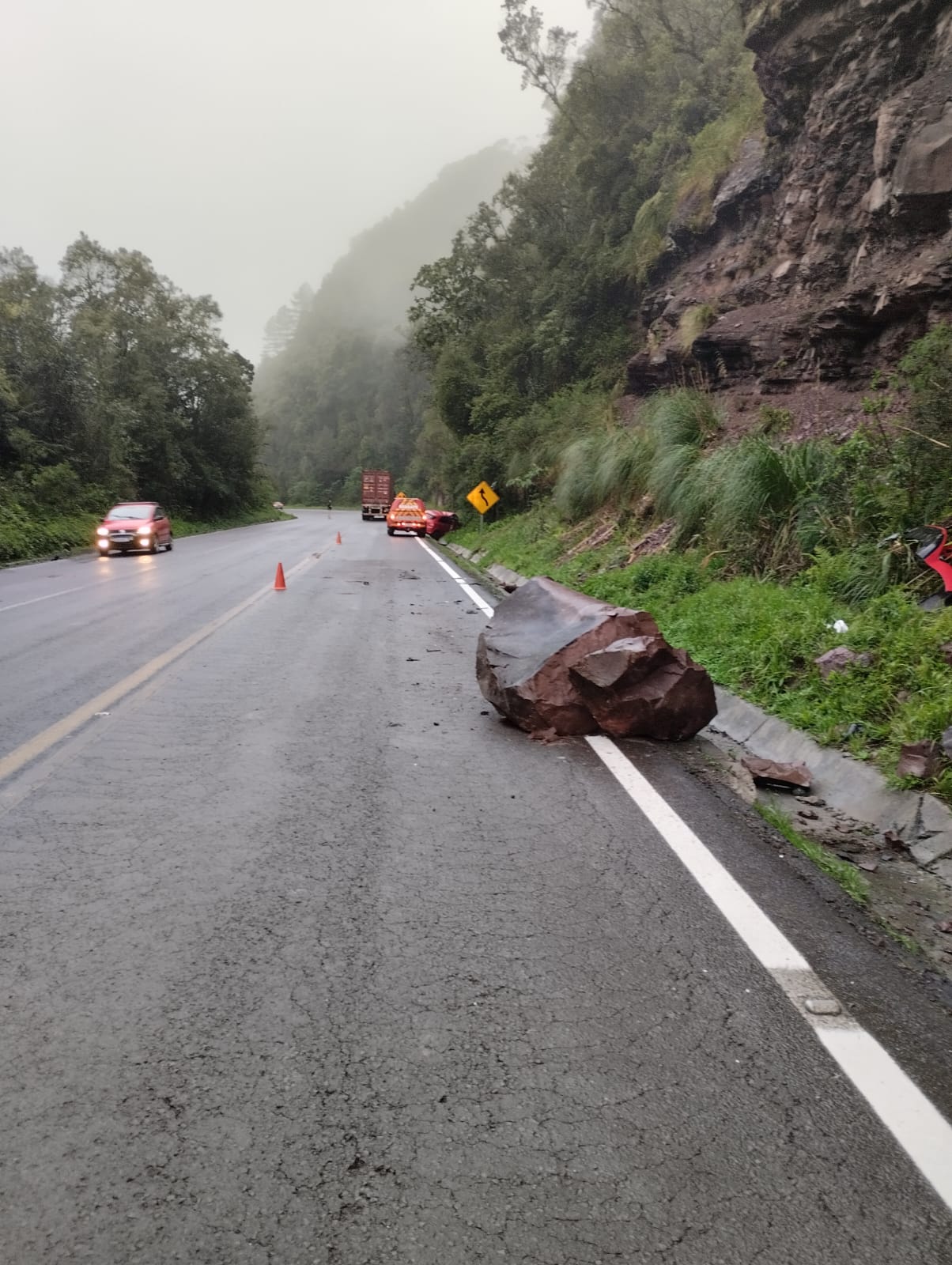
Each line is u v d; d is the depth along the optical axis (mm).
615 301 33406
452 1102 2500
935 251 13398
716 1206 2137
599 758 6039
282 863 4164
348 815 4840
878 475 9891
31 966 3211
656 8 34750
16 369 34000
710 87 31500
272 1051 2723
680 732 6527
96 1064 2650
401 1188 2180
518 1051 2744
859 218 16281
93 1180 2195
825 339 15000
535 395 36281
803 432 14008
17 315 33812
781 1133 2402
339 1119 2422
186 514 49250
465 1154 2297
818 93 17688
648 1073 2648
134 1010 2936
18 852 4277
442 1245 2010
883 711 6129
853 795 5355
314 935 3469
